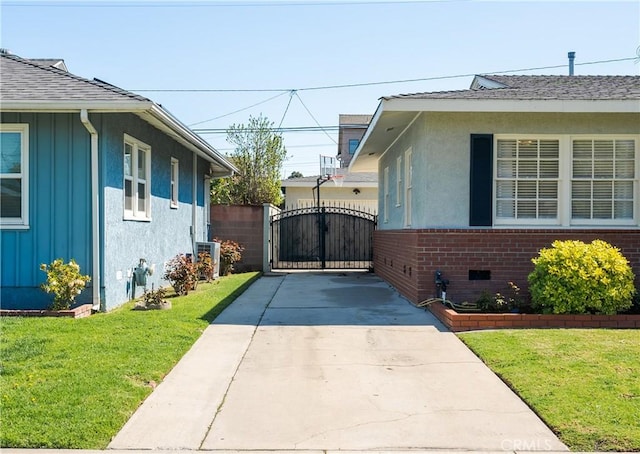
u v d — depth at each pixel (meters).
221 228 16.61
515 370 5.52
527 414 4.55
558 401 4.65
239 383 5.37
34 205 8.61
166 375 5.57
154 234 11.26
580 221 9.39
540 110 8.81
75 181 8.59
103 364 5.60
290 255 19.20
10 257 8.66
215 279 13.84
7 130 8.62
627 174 9.41
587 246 8.18
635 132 9.31
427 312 8.87
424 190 9.30
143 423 4.39
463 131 9.25
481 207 9.23
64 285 8.12
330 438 4.14
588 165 9.43
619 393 4.80
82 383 5.01
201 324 7.74
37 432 4.04
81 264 8.62
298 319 8.38
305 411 4.67
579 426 4.18
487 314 7.71
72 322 7.64
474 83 13.70
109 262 8.84
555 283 7.84
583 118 9.30
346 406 4.77
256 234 16.62
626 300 7.89
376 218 16.97
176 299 10.07
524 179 9.35
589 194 9.43
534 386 5.03
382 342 6.93
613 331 7.26
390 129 11.34
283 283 13.36
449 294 9.11
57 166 8.61
